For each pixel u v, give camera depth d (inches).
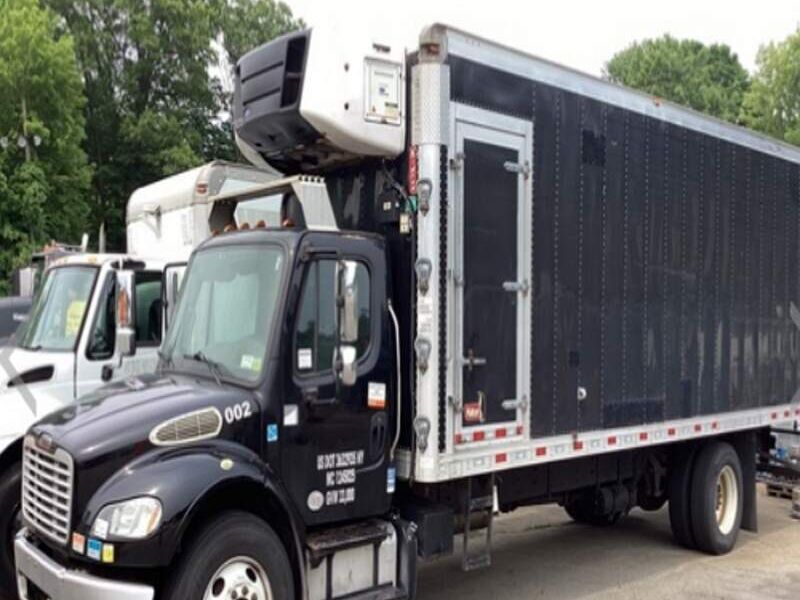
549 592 274.8
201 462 180.7
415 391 214.4
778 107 1606.8
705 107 1852.9
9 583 247.1
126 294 276.7
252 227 229.3
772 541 348.8
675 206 296.4
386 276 217.9
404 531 216.2
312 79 207.8
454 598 269.0
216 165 367.6
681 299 298.7
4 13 1093.1
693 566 308.2
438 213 213.8
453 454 216.5
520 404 235.5
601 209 264.2
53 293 310.7
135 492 173.2
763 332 344.2
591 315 260.1
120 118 1366.9
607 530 365.1
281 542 193.5
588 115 259.6
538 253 242.1
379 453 213.2
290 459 197.8
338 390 205.3
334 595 204.1
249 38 1478.8
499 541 345.7
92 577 172.9
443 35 216.1
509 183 233.5
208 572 178.2
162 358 223.3
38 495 193.9
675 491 326.0
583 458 287.9
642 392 280.1
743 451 346.3
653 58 1937.7
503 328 231.3
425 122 213.8
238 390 197.0
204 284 221.3
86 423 186.9
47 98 1113.4
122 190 1362.0
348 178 234.1
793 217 364.8
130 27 1354.6
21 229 1055.6
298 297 201.5
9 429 258.5
